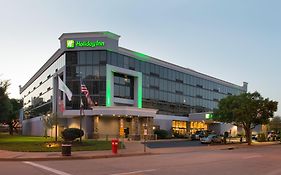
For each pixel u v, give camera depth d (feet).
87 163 69.00
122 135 187.93
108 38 197.88
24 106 364.38
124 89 208.13
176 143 161.79
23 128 319.27
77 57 197.57
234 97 179.63
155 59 232.73
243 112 169.37
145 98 221.25
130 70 208.95
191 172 57.57
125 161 74.64
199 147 137.28
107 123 189.16
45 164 66.28
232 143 178.40
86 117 188.03
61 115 189.67
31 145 106.73
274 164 74.84
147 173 54.60
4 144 110.93
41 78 269.44
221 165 69.77
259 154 104.73
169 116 240.32
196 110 274.77
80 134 115.14
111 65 197.47
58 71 210.79
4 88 148.87
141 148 117.19
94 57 196.54
